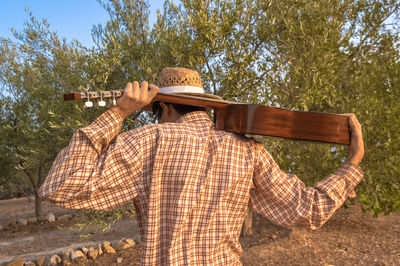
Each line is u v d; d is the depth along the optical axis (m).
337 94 4.34
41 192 0.75
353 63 4.94
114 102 0.80
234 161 0.90
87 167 0.77
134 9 5.00
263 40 4.72
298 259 5.25
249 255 5.48
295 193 0.94
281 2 4.58
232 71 4.45
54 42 5.29
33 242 8.36
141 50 4.88
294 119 0.98
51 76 5.28
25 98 9.37
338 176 0.98
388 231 6.27
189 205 0.83
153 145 0.84
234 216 0.91
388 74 4.65
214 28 4.48
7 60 8.88
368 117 4.27
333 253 5.45
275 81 4.45
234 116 0.96
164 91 1.01
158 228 0.82
